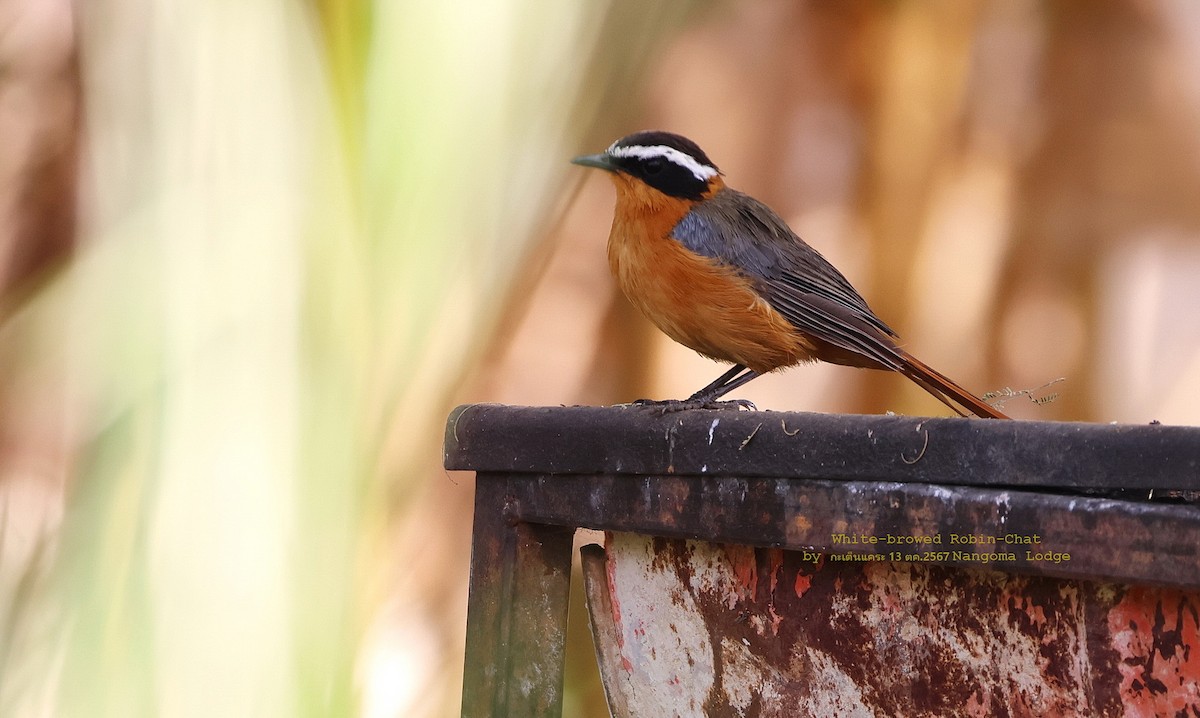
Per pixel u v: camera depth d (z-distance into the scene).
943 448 5.49
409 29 9.82
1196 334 15.79
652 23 10.77
